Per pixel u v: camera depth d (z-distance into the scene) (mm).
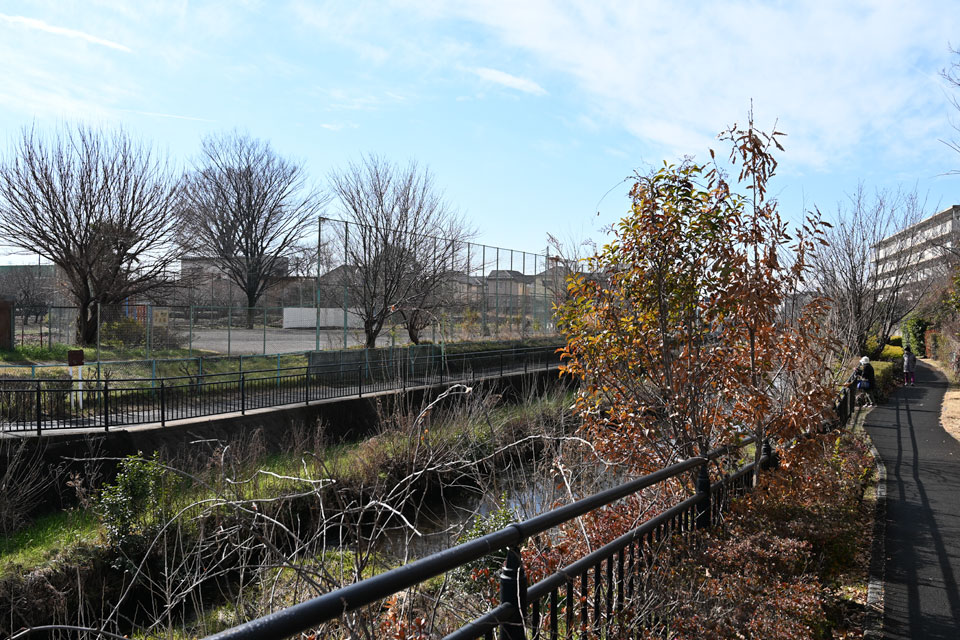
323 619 1504
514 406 15641
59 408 12672
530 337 33625
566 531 4820
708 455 4914
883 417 15242
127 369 20422
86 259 29344
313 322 35938
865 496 7910
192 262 37000
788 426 5641
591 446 5867
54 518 9930
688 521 4492
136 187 31016
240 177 51625
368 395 17422
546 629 3576
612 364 5785
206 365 21922
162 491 8930
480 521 6152
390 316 26641
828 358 10117
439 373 21781
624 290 5742
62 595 7121
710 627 3293
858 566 5508
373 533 4008
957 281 18828
